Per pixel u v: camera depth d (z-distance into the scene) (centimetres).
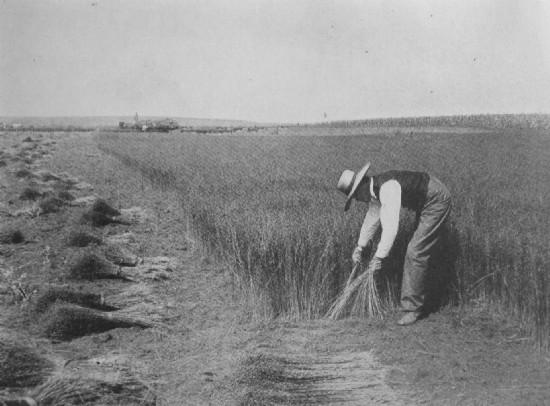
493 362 472
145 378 448
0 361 414
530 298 524
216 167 2048
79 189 1541
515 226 721
